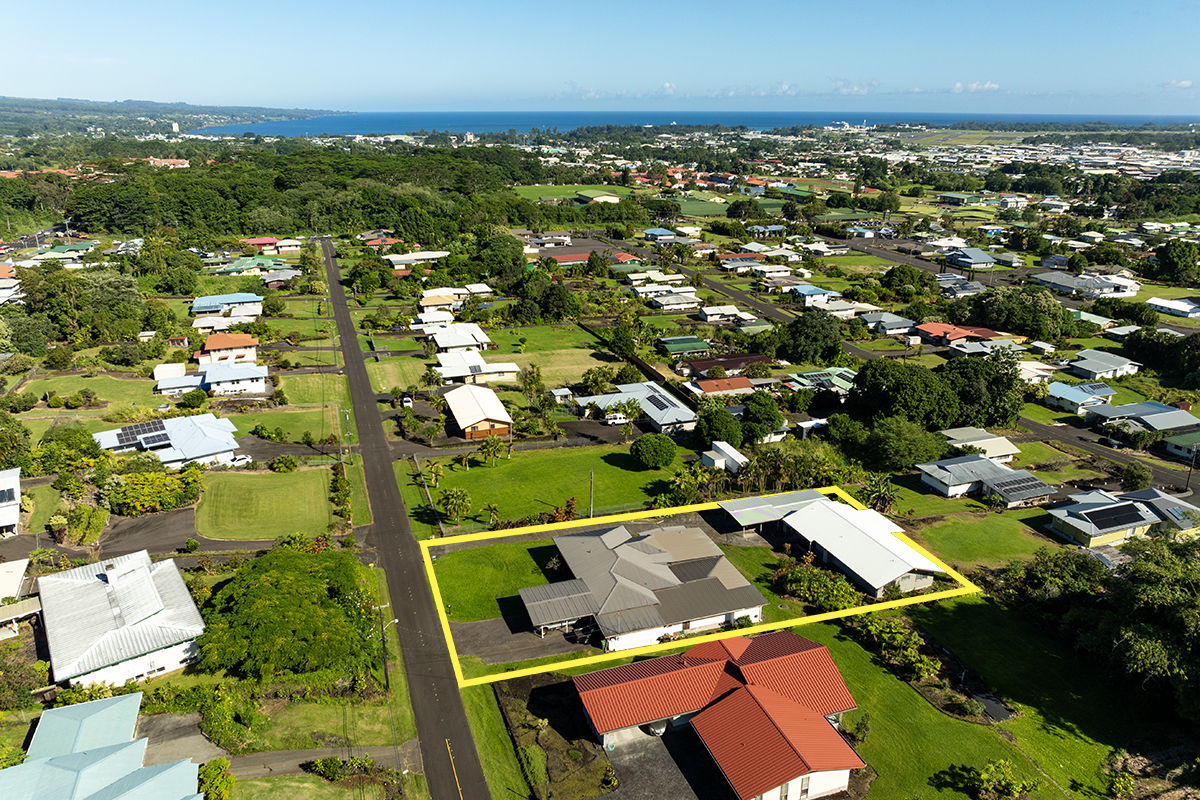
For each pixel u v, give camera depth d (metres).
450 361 131.38
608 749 51.12
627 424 108.19
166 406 110.19
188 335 140.75
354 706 54.81
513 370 129.00
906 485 94.00
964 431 104.94
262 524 79.94
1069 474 97.31
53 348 130.75
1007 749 52.00
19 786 42.41
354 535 78.25
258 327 146.50
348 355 140.00
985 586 71.81
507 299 185.38
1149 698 55.84
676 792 47.78
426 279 194.75
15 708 53.00
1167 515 81.44
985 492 90.69
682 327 160.00
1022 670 60.25
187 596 62.84
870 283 198.75
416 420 106.31
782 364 138.50
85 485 85.50
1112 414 111.81
